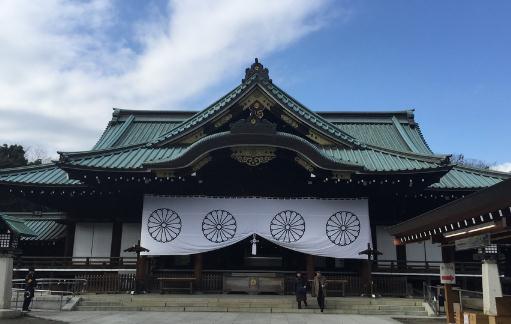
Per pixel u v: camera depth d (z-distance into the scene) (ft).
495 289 41.34
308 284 78.33
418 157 81.30
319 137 84.53
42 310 66.03
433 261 84.94
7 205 176.35
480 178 89.76
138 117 119.65
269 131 75.97
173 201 81.41
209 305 69.00
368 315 65.10
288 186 84.28
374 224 88.43
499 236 36.40
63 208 90.89
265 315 62.69
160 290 78.28
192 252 79.36
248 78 82.58
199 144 75.82
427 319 61.72
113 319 57.26
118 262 87.04
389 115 118.01
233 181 84.38
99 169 77.46
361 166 75.92
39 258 85.66
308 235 79.92
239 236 79.77
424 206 89.30
